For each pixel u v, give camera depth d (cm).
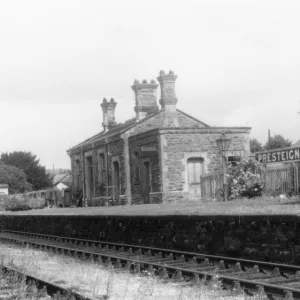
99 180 4075
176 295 1024
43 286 1127
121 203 3662
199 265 1367
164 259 1529
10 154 9762
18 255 1877
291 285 1032
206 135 3334
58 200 5125
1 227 3903
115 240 2125
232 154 3375
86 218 2328
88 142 4281
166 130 3228
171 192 3222
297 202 1980
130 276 1278
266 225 1373
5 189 8019
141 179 3469
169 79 3603
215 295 999
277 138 6756
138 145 3500
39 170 9625
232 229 1484
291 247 1295
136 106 3819
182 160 3262
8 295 1048
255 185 2578
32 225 3170
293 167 2389
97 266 1463
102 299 1005
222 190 2714
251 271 1219
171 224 1748
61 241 2409
